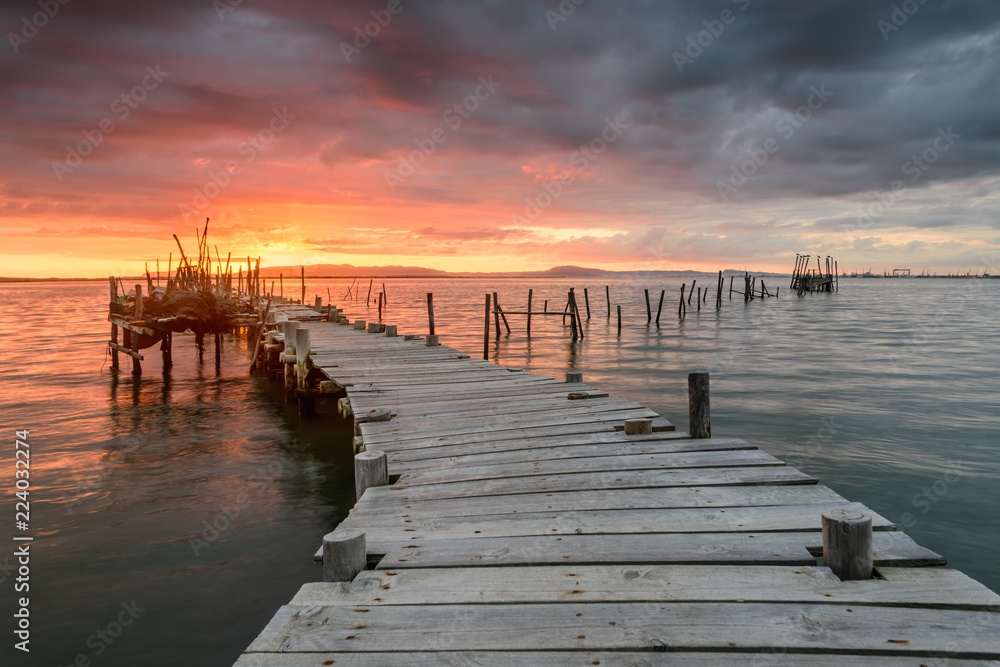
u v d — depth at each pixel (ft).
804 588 11.64
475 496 17.85
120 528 27.30
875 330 137.49
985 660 9.48
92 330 135.54
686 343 112.16
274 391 64.23
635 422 24.29
